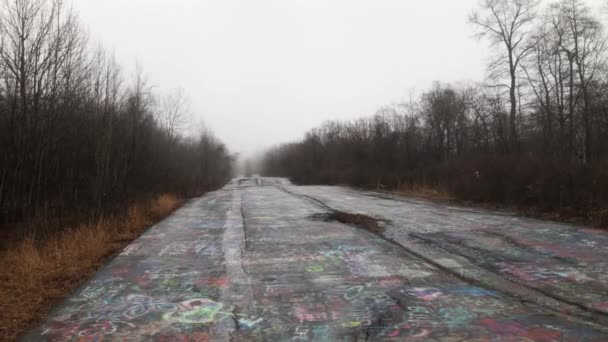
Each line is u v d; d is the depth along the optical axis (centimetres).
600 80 2148
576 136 2216
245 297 491
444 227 984
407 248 751
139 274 611
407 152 3384
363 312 429
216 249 795
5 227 1071
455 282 533
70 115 1259
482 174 1703
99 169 1201
